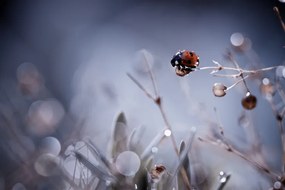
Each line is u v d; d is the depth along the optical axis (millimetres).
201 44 747
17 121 421
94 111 430
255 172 364
